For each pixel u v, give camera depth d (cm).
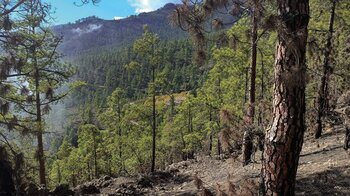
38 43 1469
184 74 12138
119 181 1741
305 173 1089
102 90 14925
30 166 1524
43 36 1750
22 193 1306
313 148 1555
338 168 1059
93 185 1642
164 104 2734
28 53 1670
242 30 1359
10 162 1287
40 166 1844
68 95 2027
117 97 3384
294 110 475
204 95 2984
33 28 1675
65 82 1988
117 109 3400
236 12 555
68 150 4647
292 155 483
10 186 1251
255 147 579
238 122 582
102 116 3469
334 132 1761
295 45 461
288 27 474
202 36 580
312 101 1788
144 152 3497
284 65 478
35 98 1853
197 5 580
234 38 808
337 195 836
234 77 2553
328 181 946
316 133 1794
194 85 11056
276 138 485
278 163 484
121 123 3234
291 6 473
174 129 3706
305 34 468
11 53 1373
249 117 587
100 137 3575
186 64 13875
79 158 3959
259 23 499
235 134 575
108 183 1712
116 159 3597
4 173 1244
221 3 557
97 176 3559
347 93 1345
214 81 2941
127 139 3328
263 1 511
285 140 479
